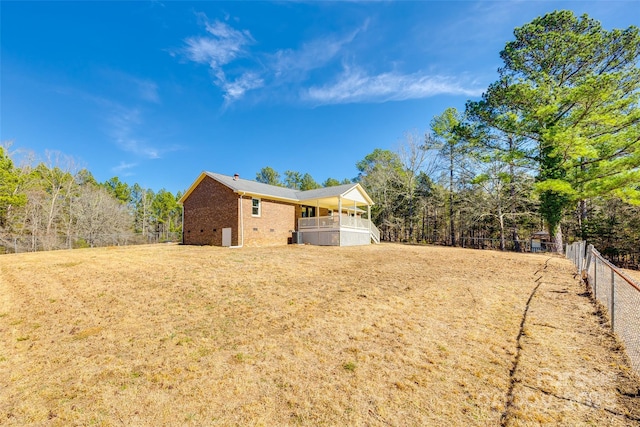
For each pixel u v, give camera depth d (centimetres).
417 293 716
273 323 521
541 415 281
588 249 847
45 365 379
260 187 2052
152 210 5203
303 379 345
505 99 1964
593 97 1600
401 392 319
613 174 1711
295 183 5506
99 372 360
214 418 277
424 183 3312
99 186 4397
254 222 1859
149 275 880
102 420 273
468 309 604
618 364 379
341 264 1116
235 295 684
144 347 429
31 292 732
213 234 1905
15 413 284
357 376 351
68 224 3306
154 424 268
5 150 2950
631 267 2175
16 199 2603
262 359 393
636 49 1728
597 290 678
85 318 549
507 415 282
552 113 1794
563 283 844
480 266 1130
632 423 268
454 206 3083
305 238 2120
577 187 1842
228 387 328
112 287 757
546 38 1875
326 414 282
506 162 2148
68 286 777
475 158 2488
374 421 273
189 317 550
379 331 488
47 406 295
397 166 3488
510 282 852
